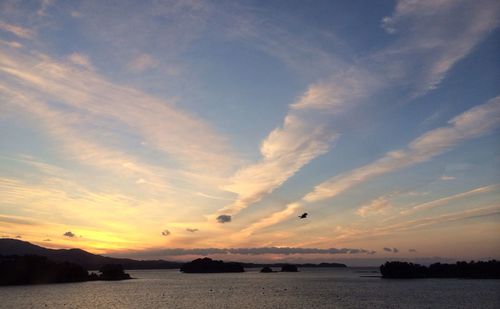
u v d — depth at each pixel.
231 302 138.00
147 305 131.00
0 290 197.88
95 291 190.62
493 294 168.75
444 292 178.75
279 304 131.88
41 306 129.62
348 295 164.50
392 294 168.88
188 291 189.50
